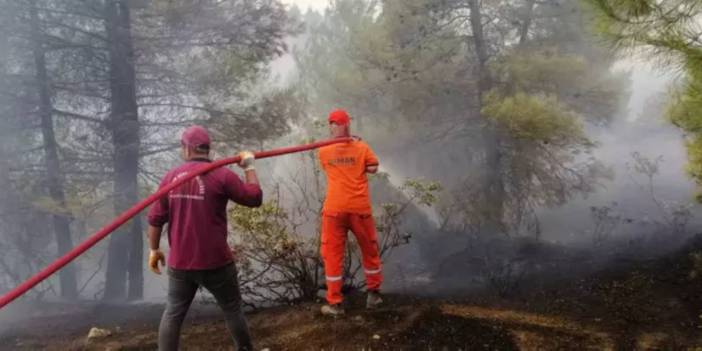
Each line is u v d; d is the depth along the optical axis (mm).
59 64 7691
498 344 3570
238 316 3068
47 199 6949
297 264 5203
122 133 7820
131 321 5098
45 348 4191
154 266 3047
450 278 6844
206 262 2848
